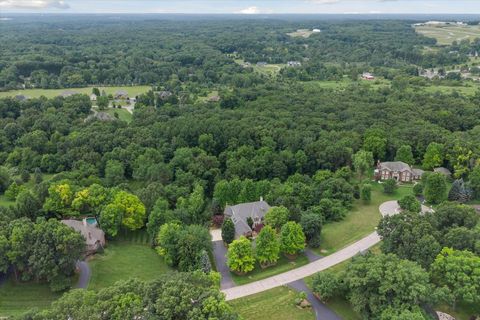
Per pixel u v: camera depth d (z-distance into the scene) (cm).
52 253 8406
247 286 8881
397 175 14550
